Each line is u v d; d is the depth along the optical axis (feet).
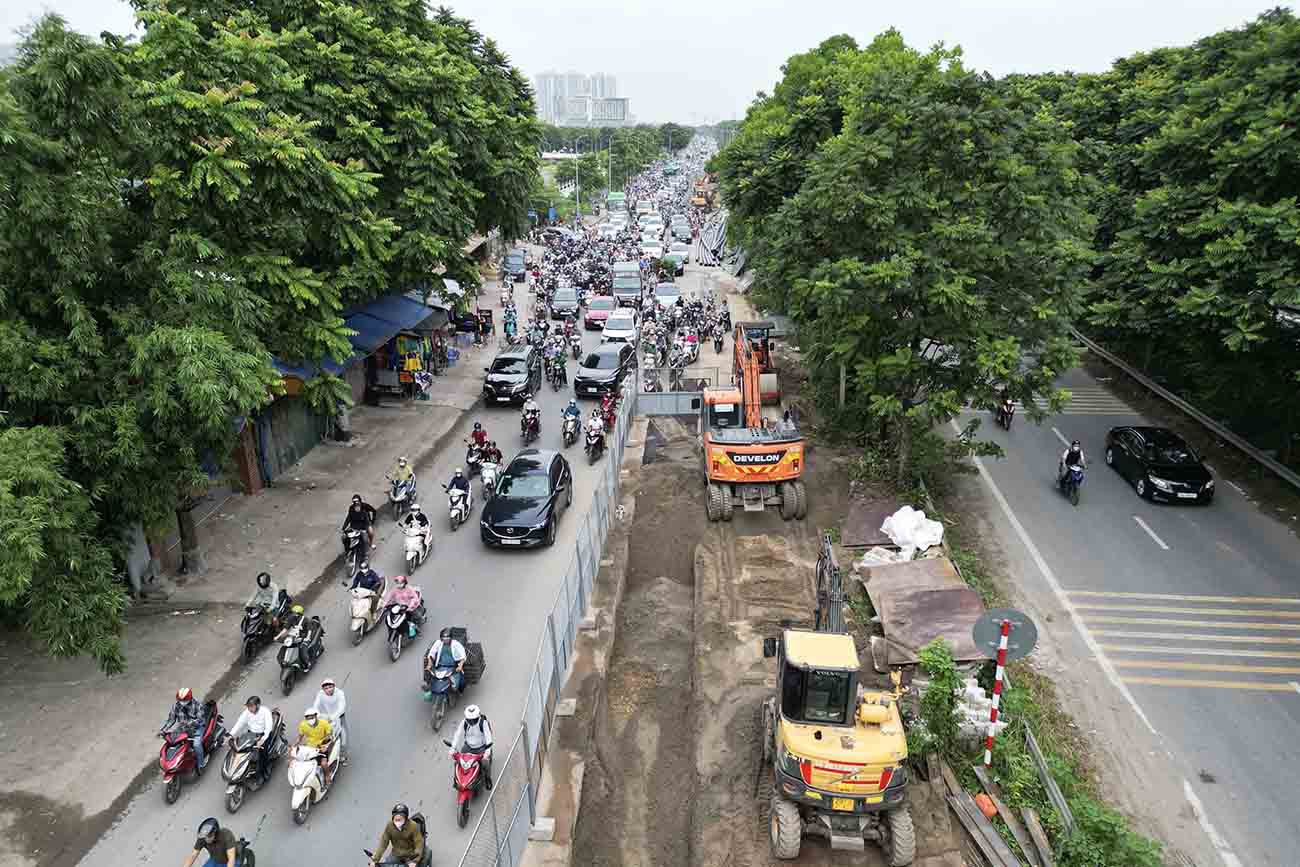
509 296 151.02
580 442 87.71
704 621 52.60
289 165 52.44
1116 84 114.21
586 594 53.21
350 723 43.04
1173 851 36.14
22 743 40.40
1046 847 34.68
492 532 61.16
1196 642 51.44
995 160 58.75
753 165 104.78
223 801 37.76
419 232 74.90
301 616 47.75
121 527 46.09
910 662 45.55
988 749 39.22
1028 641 38.50
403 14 81.92
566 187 377.71
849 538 62.03
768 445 66.49
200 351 41.93
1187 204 70.59
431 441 85.20
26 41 40.57
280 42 64.64
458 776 36.27
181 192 46.93
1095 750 42.37
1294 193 65.16
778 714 35.83
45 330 41.70
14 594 34.24
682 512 70.23
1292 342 70.79
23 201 38.01
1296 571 59.93
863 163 59.11
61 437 39.47
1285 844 36.55
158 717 42.50
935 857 34.42
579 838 36.76
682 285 201.87
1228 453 82.23
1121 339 87.61
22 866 33.63
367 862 34.30
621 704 46.39
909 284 57.26
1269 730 43.68
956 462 78.54
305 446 79.97
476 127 82.53
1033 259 61.11
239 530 63.72
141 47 52.13
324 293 61.21
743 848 35.32
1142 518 68.80
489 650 49.52
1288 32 66.39
